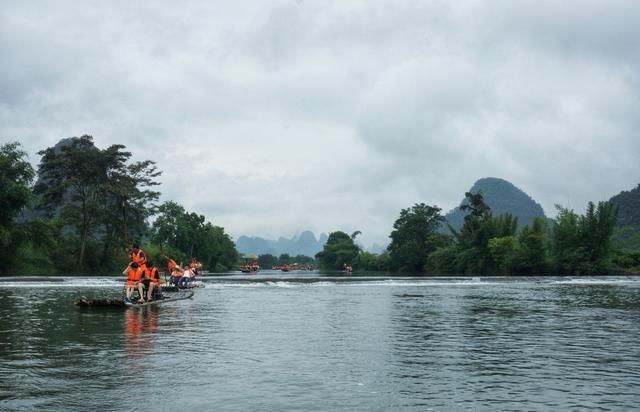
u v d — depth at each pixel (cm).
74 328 1286
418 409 614
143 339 1113
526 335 1220
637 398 669
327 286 3709
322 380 753
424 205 12581
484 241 9194
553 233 7981
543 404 640
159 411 592
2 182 5647
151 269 2138
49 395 655
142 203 8206
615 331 1301
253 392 681
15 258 5981
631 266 7656
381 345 1062
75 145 7650
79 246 7588
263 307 1914
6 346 1015
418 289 3322
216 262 14200
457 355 957
